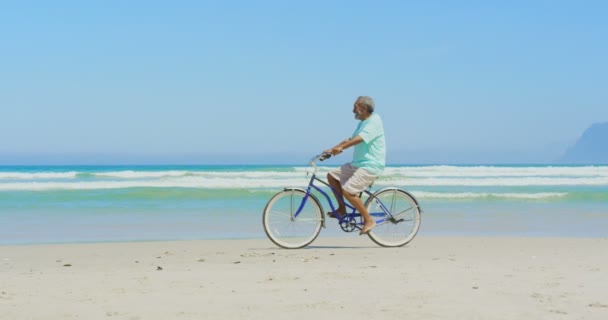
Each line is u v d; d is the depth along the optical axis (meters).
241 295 4.99
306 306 4.56
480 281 5.66
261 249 8.59
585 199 18.36
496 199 18.22
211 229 11.50
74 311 4.41
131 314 4.31
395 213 8.90
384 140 8.60
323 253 8.06
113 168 57.94
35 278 5.93
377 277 5.90
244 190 20.16
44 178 28.31
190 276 6.00
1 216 13.41
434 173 32.94
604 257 7.57
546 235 10.87
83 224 12.13
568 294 5.03
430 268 6.54
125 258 7.64
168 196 18.42
